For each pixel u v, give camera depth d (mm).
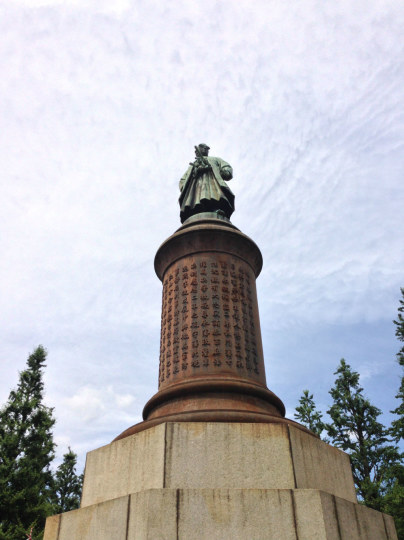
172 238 8500
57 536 6023
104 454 6359
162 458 5309
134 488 5523
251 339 7633
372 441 24156
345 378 26594
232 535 4590
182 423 5578
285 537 4617
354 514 5531
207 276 7930
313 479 5660
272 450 5453
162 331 8133
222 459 5348
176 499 4727
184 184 9852
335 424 25484
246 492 4852
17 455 20906
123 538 4848
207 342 7277
